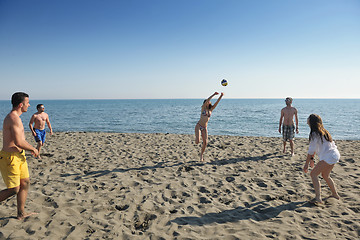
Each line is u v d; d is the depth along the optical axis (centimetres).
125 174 508
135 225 296
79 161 618
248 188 421
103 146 840
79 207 341
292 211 323
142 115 3541
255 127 1950
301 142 922
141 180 472
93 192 402
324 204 344
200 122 595
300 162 600
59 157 663
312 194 385
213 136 1134
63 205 346
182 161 621
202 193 401
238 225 288
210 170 540
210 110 591
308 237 258
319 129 336
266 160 626
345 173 491
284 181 456
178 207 345
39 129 634
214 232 273
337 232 268
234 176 493
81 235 267
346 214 310
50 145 860
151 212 329
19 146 266
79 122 2459
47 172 517
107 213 324
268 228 279
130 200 369
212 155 691
